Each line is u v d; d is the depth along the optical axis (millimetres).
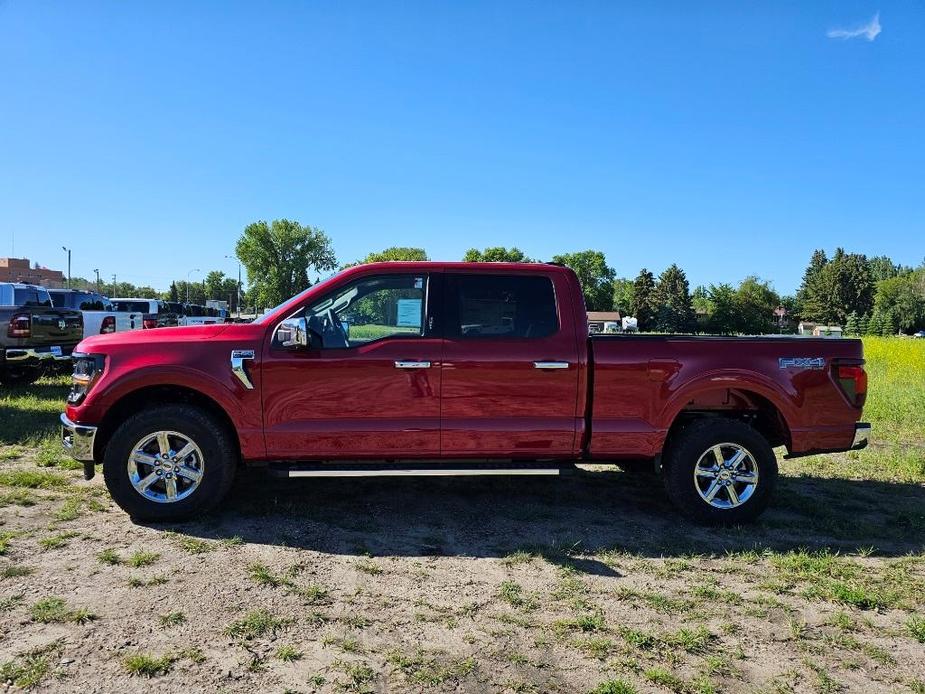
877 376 17344
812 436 5098
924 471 6832
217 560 4098
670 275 108875
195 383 4648
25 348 10484
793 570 4227
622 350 4934
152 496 4676
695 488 4977
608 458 5012
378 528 4781
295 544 4406
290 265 110125
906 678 3008
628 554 4398
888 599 3809
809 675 3010
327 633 3240
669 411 4977
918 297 93562
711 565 4281
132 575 3830
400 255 114375
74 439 4648
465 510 5262
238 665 2928
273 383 4715
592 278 136375
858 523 5133
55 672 2820
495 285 4988
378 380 4777
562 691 2809
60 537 4352
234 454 4828
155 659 2930
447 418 4832
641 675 2955
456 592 3762
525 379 4875
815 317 111812
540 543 4566
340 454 4793
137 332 4895
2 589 3596
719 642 3293
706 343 5039
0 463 6113
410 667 2955
